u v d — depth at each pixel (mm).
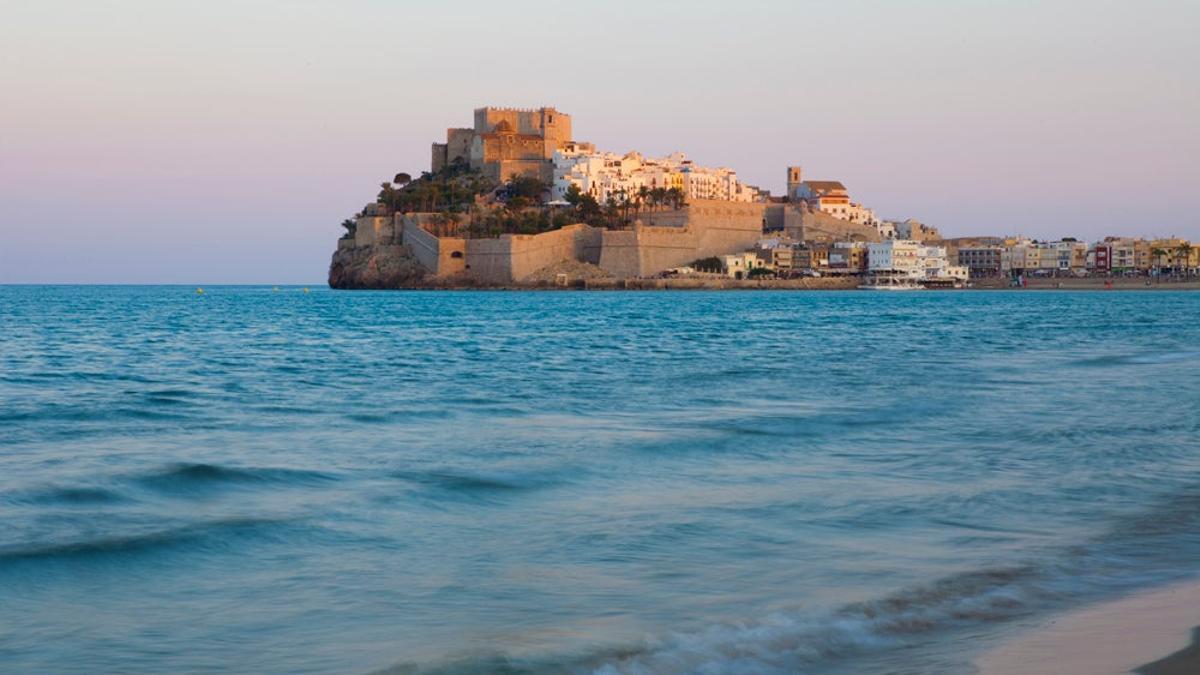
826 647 13773
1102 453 27906
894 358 63969
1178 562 17562
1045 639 13930
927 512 21141
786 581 16562
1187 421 34125
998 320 125000
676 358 64750
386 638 14055
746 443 29609
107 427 33406
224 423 34281
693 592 16000
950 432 31781
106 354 68562
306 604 15461
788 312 151875
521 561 17672
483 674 12766
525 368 57375
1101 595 15852
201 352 70875
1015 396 41656
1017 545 18672
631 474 25094
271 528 19562
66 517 20250
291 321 122375
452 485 23594
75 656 13477
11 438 30984
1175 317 133875
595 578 16734
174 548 18188
